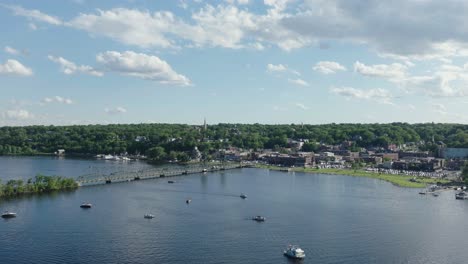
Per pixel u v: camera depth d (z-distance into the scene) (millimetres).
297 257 182000
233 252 188500
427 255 189750
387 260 183000
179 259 178875
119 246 192500
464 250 196750
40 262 172125
